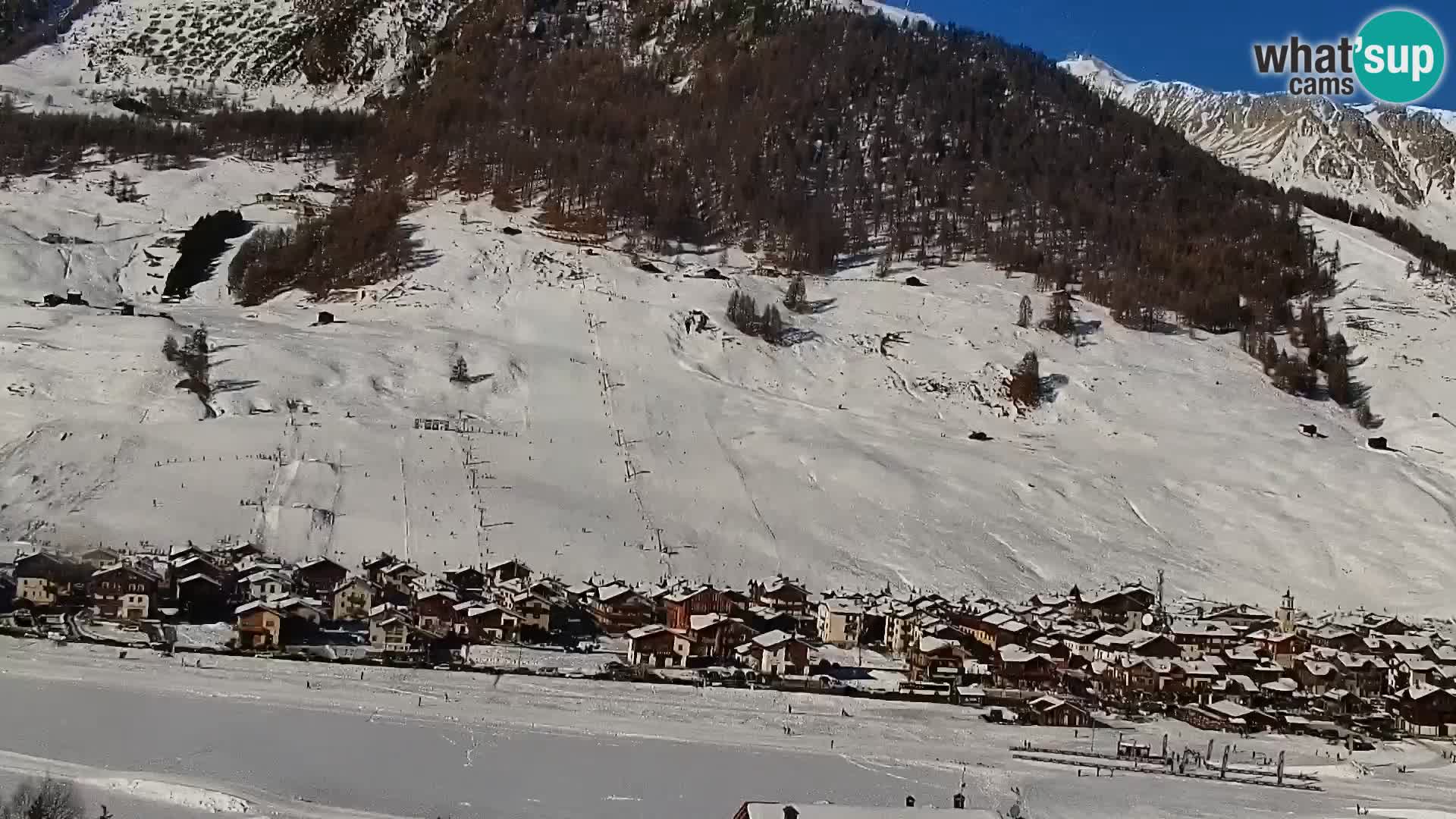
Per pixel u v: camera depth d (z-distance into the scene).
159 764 55.97
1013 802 58.94
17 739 57.50
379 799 53.81
